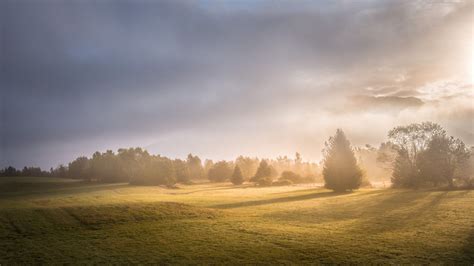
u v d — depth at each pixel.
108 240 33.78
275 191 96.62
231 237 33.19
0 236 36.09
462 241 27.58
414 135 90.25
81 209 49.50
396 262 23.39
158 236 34.84
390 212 45.09
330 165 88.62
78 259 27.45
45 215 46.25
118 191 106.50
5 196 94.19
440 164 80.44
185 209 51.06
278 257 25.98
